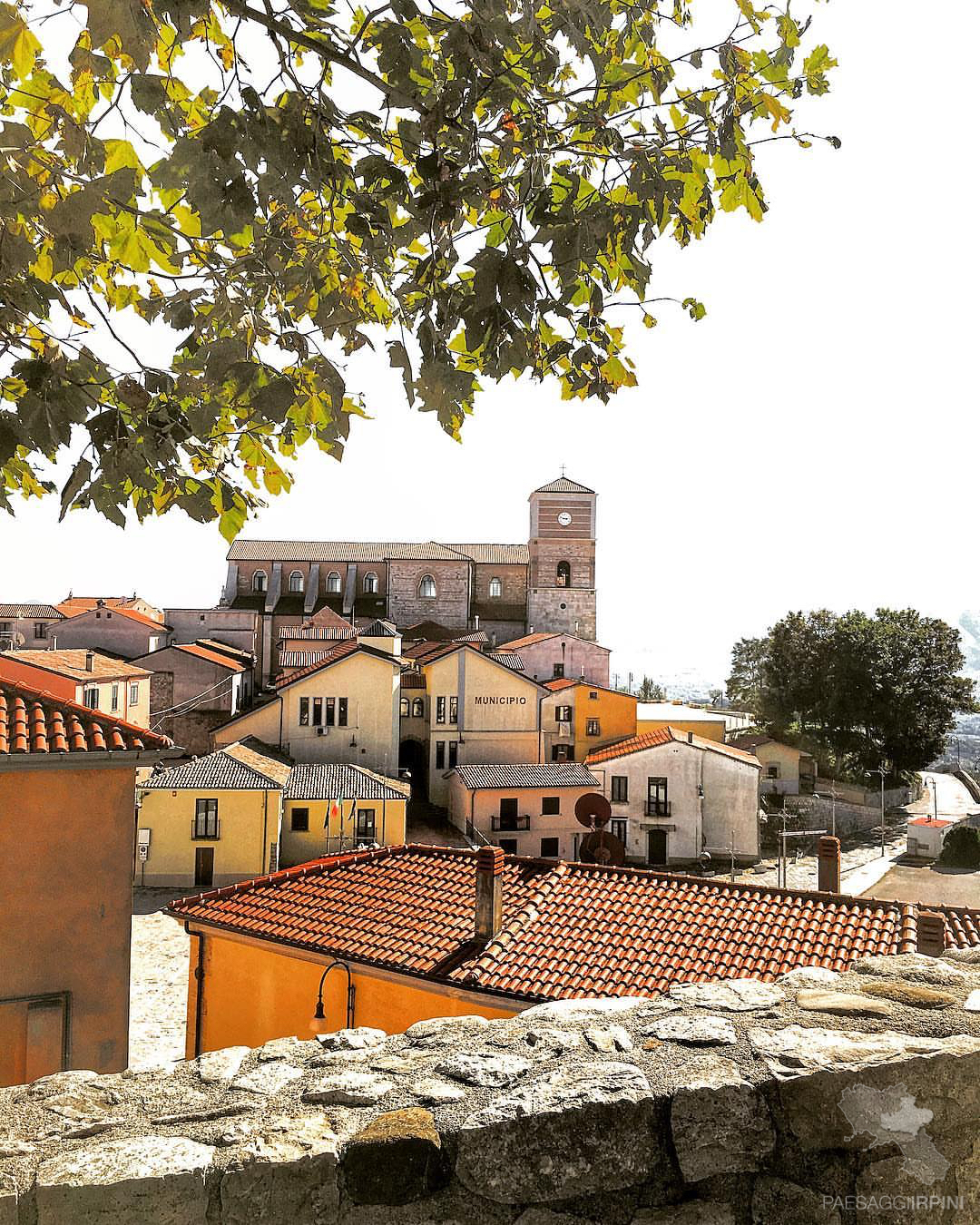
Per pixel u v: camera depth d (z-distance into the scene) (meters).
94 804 10.25
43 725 10.27
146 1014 22.98
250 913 14.01
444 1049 3.26
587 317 3.61
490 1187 2.62
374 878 14.94
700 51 3.41
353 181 3.09
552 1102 2.73
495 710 47.88
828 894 13.52
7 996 9.75
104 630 56.78
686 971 11.52
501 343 3.02
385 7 2.86
